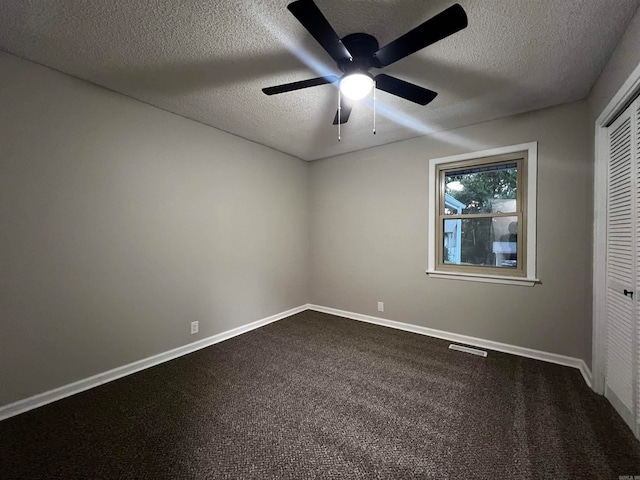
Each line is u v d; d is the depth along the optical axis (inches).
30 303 70.7
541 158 96.3
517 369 90.6
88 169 80.1
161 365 94.9
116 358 86.4
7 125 66.9
